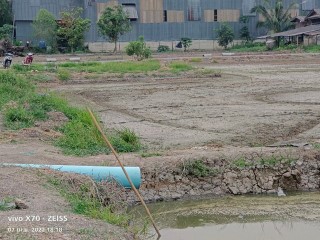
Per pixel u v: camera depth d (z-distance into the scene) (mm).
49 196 11141
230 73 43906
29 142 17453
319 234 11305
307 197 14055
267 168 14844
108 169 13031
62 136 17953
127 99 30000
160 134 20281
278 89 32812
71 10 76812
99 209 11133
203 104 27484
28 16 76938
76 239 8781
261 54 65875
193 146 17906
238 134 20016
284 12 82438
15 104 22422
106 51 77062
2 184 11570
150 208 13281
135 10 78250
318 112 24297
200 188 14281
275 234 11367
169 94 31672
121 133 18016
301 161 15039
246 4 81688
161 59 58906
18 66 44219
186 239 11102
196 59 57469
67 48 75750
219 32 79562
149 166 14430
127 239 9680
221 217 12641
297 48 71438
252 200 13883
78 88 35156
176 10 79750
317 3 83625
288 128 20875
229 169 14711
